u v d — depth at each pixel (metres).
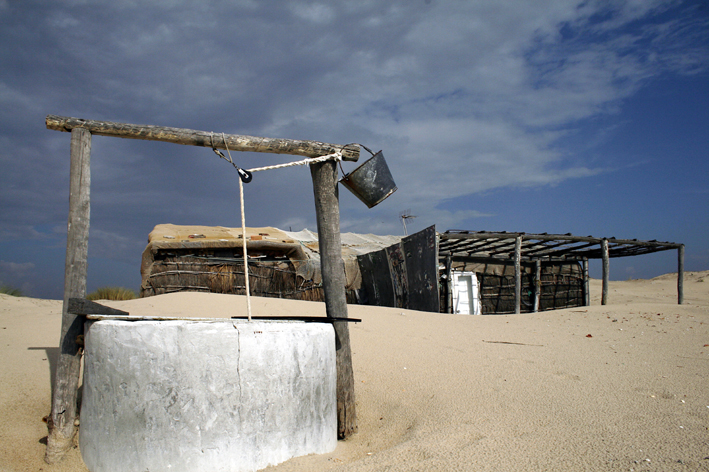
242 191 4.09
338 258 4.42
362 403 4.72
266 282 13.40
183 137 4.00
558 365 5.42
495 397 4.45
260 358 3.25
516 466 2.94
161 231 13.45
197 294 9.75
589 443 3.28
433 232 12.20
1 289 10.90
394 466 2.99
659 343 6.43
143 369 3.06
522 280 16.23
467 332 7.31
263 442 3.18
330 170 4.46
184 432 3.01
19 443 3.50
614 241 13.92
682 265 14.76
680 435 3.33
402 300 14.21
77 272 3.64
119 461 3.05
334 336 3.95
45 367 4.76
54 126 3.76
